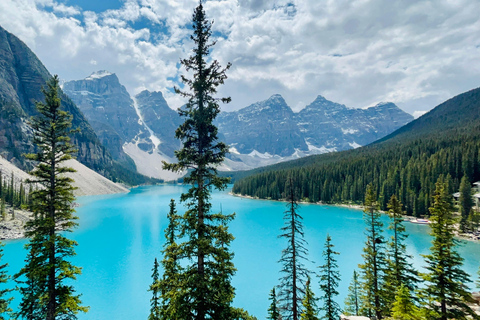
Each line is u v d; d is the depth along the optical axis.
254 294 44.00
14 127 195.00
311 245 71.88
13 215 88.25
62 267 17.86
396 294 24.55
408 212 108.88
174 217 14.18
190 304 13.12
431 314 19.86
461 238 72.88
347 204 147.50
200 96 14.12
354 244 72.31
